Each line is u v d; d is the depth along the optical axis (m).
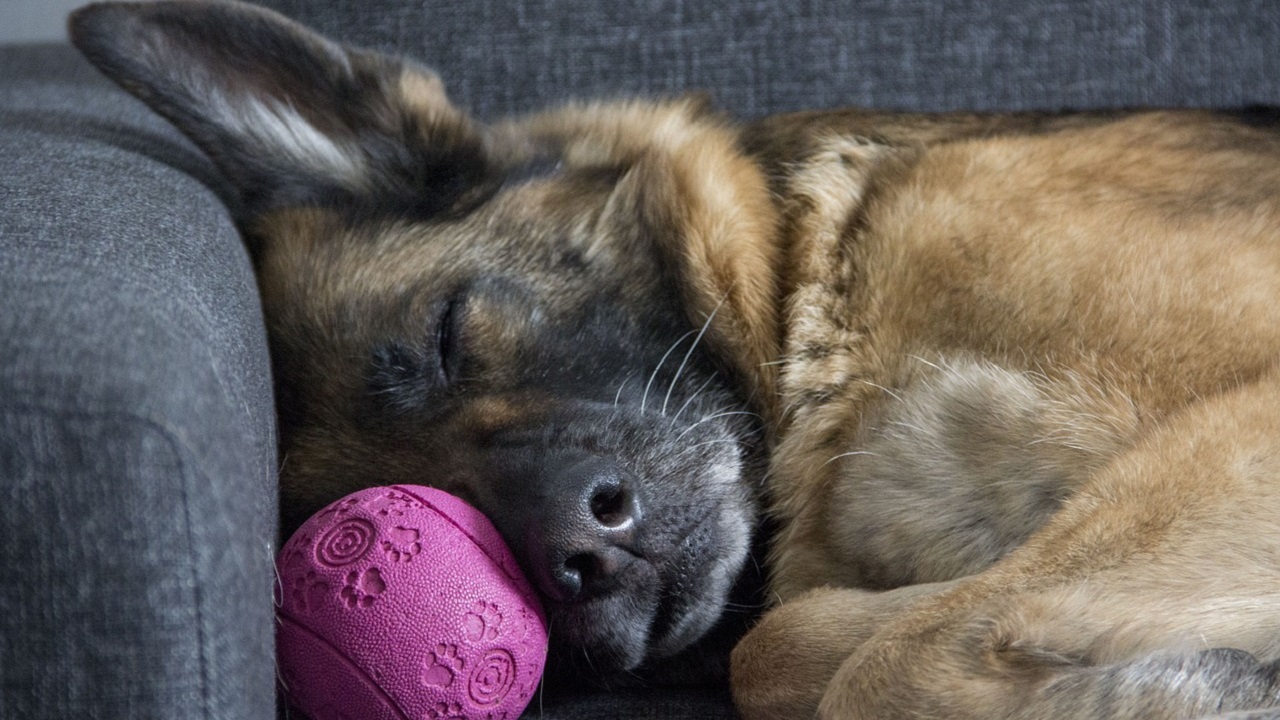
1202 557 1.21
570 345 1.67
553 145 1.92
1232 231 1.46
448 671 1.14
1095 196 1.55
